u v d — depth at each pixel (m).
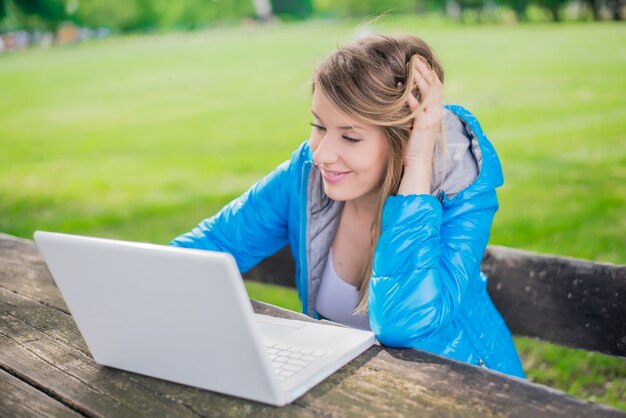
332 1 20.42
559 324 1.65
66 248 1.13
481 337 1.60
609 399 2.81
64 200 7.02
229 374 1.10
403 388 1.12
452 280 1.42
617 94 9.35
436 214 1.43
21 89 14.47
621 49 11.98
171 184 7.41
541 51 12.76
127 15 19.89
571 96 9.46
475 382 1.13
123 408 1.11
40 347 1.36
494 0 16.95
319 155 1.48
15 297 1.64
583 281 1.61
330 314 1.77
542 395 1.08
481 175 1.55
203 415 1.07
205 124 10.59
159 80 14.57
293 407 1.07
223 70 15.17
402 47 1.52
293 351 1.25
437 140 1.54
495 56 12.91
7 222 6.34
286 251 2.08
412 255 1.38
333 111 1.45
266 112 11.12
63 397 1.16
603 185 5.82
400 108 1.44
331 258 1.74
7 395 1.18
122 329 1.17
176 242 1.79
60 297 1.63
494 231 4.97
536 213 5.28
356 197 1.54
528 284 1.69
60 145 9.78
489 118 8.80
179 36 20.22
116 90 13.96
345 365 1.21
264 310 1.51
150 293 1.08
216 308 1.03
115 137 10.14
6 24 18.83
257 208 1.78
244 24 20.98
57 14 19.17
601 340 1.59
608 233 4.72
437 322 1.35
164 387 1.17
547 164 6.62
